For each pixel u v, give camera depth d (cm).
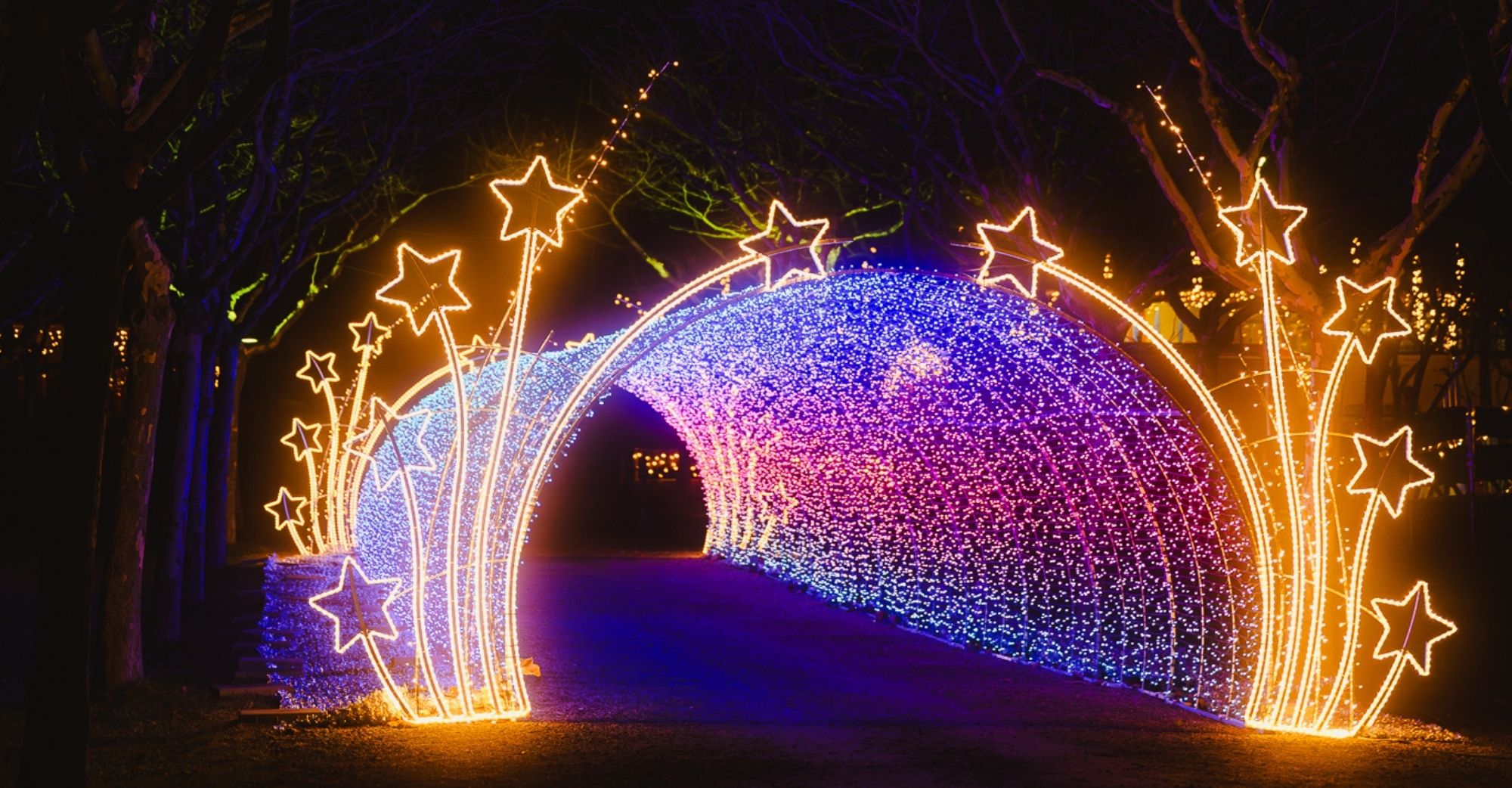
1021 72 1598
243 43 1533
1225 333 1697
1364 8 1466
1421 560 1758
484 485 945
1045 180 1472
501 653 1236
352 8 1605
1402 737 886
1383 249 1041
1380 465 1852
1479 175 1742
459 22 1783
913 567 1546
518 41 1883
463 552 1553
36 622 602
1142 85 1170
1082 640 1256
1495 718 964
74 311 609
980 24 1548
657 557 2361
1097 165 1773
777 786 731
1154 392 1163
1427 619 1403
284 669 1146
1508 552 1794
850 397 1566
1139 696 1050
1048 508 1463
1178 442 1365
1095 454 1289
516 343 931
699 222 2783
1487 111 570
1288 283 1044
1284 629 996
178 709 961
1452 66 1522
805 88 1956
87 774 746
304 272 2838
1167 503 1536
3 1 544
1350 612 903
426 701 977
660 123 2198
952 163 1777
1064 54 1580
